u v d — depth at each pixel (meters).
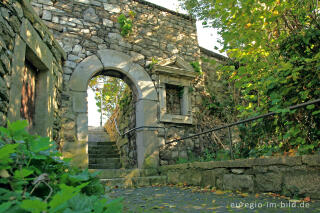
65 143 4.84
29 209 0.73
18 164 1.24
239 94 6.72
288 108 2.75
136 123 5.98
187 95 6.52
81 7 5.74
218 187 3.53
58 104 4.75
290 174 2.58
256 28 3.22
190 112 6.43
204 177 3.85
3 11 2.61
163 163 5.75
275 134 3.73
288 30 3.78
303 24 3.53
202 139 6.44
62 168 1.73
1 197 0.94
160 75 6.26
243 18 3.07
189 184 4.18
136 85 5.89
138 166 5.64
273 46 3.59
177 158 5.96
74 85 5.21
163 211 2.11
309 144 3.11
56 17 5.41
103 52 5.68
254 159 3.01
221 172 3.51
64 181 1.41
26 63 3.66
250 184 3.02
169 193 3.34
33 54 3.49
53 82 4.33
